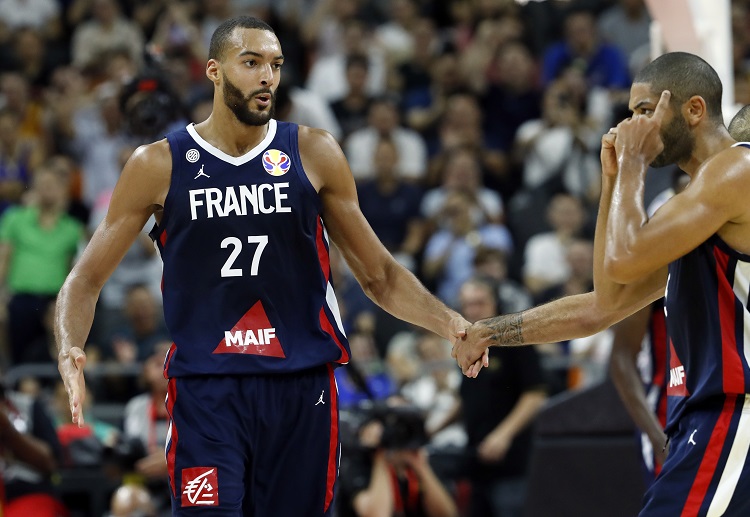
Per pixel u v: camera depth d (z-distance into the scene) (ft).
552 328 44.65
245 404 42.93
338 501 67.82
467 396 78.18
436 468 77.56
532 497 66.03
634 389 54.39
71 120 128.26
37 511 70.69
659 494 40.09
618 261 39.42
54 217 110.93
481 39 133.90
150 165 43.39
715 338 39.70
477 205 113.70
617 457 65.10
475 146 122.72
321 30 140.26
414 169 122.31
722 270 39.65
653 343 55.83
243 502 44.04
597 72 128.36
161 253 44.16
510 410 77.20
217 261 43.21
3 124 124.26
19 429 70.59
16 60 141.08
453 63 131.34
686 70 40.91
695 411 40.45
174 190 43.27
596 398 65.77
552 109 120.57
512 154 123.24
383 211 116.37
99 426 83.10
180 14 133.39
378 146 117.60
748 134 42.24
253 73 42.68
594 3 139.03
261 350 43.01
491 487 76.48
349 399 78.64
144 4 143.74
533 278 108.06
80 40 137.80
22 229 110.11
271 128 44.29
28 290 108.68
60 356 42.19
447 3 144.36
